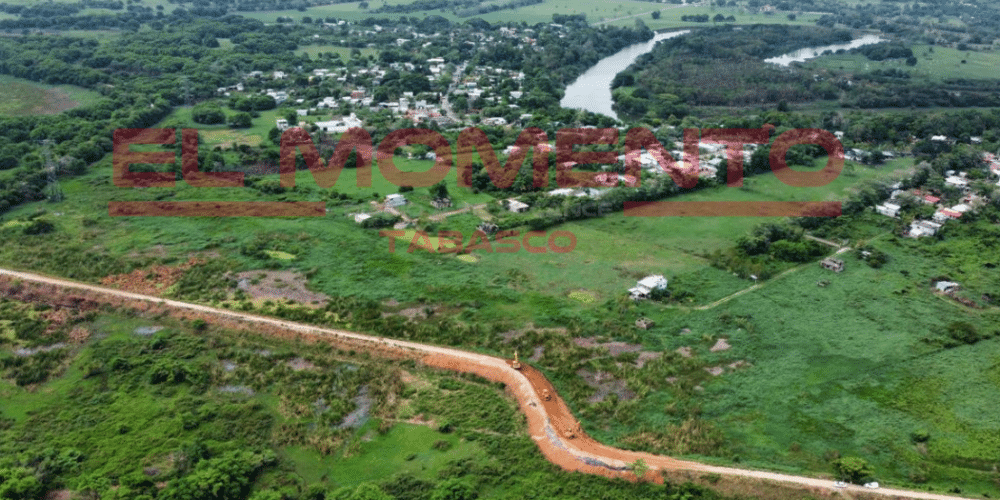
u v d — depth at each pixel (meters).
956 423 93.62
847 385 101.81
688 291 129.25
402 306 125.12
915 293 128.50
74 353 111.31
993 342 112.06
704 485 82.75
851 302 125.25
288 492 83.44
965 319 119.38
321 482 85.38
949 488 82.50
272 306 124.31
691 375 104.62
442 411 97.38
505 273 137.12
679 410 96.75
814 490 81.44
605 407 97.31
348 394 101.12
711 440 90.56
